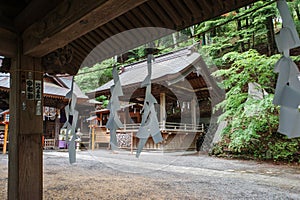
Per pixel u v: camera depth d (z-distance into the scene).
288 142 6.46
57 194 2.85
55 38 1.52
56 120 10.77
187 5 1.56
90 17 1.24
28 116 1.90
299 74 0.80
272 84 6.92
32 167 1.88
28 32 1.78
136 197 2.76
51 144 10.47
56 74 2.30
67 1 1.33
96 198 2.71
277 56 6.29
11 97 1.93
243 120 7.04
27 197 1.83
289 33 0.81
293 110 0.74
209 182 3.64
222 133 7.77
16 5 1.87
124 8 1.15
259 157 6.81
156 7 1.66
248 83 7.54
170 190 3.11
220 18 9.25
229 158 7.23
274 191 3.09
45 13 1.58
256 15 8.23
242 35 9.50
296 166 5.59
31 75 1.92
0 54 1.82
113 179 3.83
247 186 3.38
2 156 7.35
